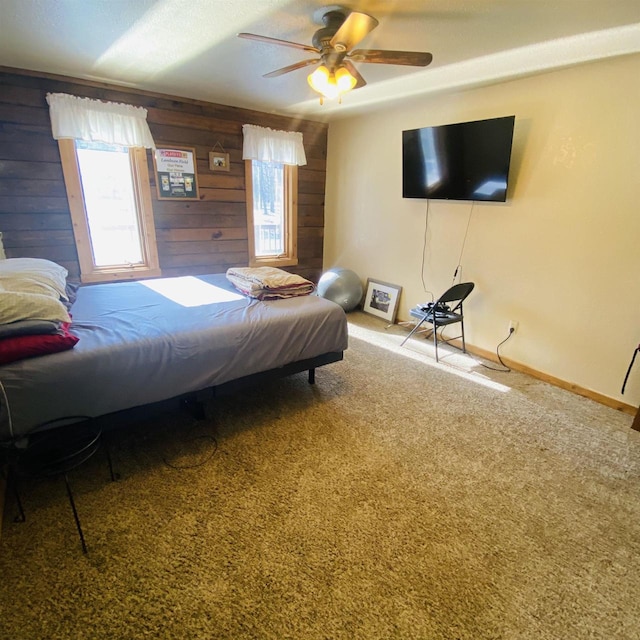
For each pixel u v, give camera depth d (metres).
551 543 1.54
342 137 4.41
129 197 3.51
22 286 1.90
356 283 4.38
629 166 2.34
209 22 2.02
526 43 2.17
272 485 1.80
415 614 1.25
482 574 1.40
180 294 2.65
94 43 2.30
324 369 3.06
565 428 2.34
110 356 1.69
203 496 1.72
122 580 1.33
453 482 1.86
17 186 2.96
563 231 2.71
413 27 2.00
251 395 2.63
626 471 1.98
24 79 2.81
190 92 3.32
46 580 1.32
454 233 3.46
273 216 4.44
